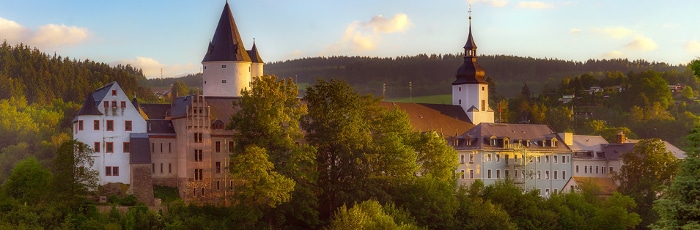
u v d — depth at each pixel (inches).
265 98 6924.2
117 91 7194.9
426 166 7613.2
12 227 6033.5
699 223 3671.3
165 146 7258.9
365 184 6835.6
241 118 6909.5
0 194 6633.9
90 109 7096.5
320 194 6904.5
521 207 7317.9
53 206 6373.0
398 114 7647.6
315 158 6771.7
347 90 7165.4
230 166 6712.6
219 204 7204.7
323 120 6968.5
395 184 6963.6
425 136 7642.7
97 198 6835.6
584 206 7706.7
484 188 7632.9
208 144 7204.7
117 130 7155.5
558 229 7352.4
